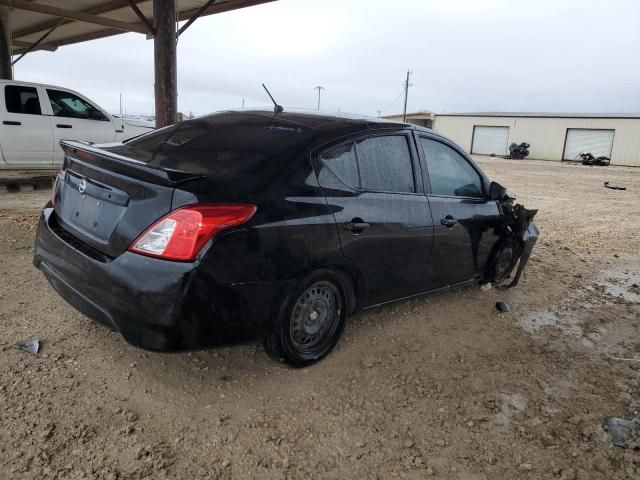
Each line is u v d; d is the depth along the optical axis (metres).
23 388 2.77
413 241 3.64
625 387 3.33
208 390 2.91
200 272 2.50
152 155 3.21
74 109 9.55
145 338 2.53
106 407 2.69
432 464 2.47
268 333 2.89
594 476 2.45
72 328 3.49
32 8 11.23
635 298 5.18
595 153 37.78
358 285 3.36
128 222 2.63
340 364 3.32
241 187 2.71
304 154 3.04
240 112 3.82
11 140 8.68
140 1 11.57
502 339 3.95
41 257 3.20
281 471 2.35
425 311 4.36
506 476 2.43
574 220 9.94
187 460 2.36
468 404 3.00
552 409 3.01
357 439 2.61
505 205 4.67
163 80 7.70
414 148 3.83
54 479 2.17
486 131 43.47
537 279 5.57
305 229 2.88
